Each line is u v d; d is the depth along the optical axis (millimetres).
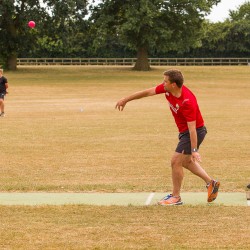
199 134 14281
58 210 13805
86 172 19750
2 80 40469
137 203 15055
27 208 14031
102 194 16375
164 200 14461
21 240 11414
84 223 12648
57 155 23297
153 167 20656
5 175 19219
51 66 109688
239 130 31656
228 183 17609
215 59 119250
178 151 14328
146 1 88500
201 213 13453
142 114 41406
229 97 60719
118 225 12453
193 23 96688
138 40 97250
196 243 11172
